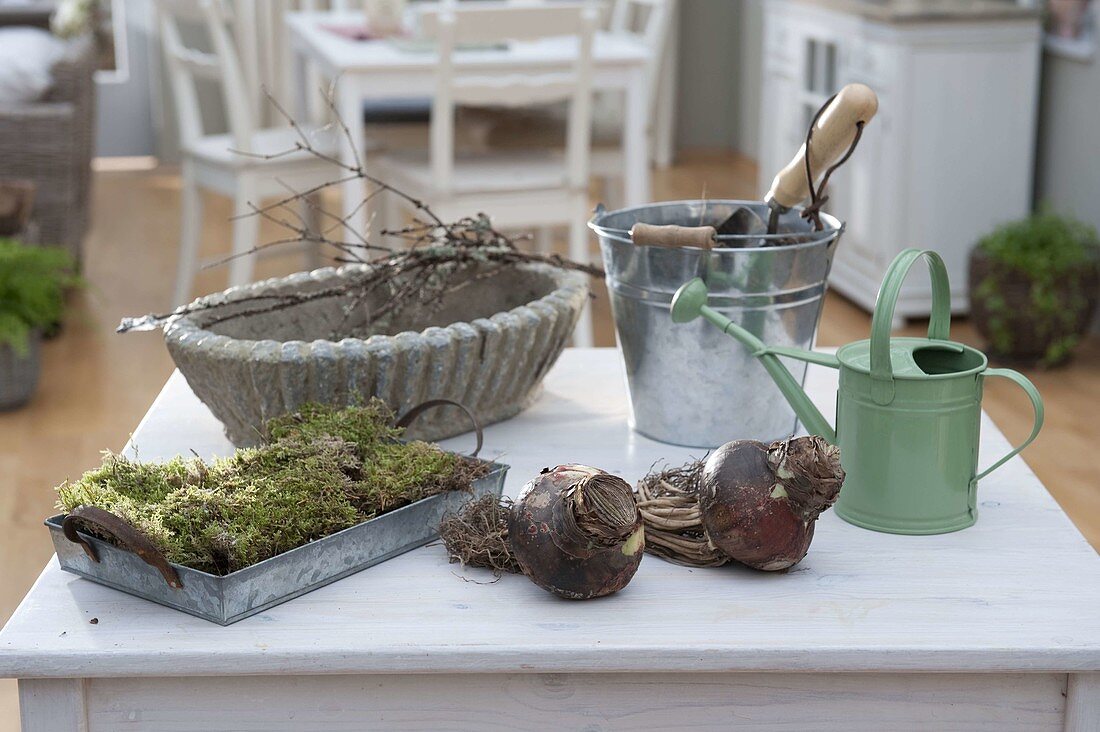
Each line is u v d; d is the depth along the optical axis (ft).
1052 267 10.23
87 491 3.19
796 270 3.85
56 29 15.10
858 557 3.33
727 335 3.89
